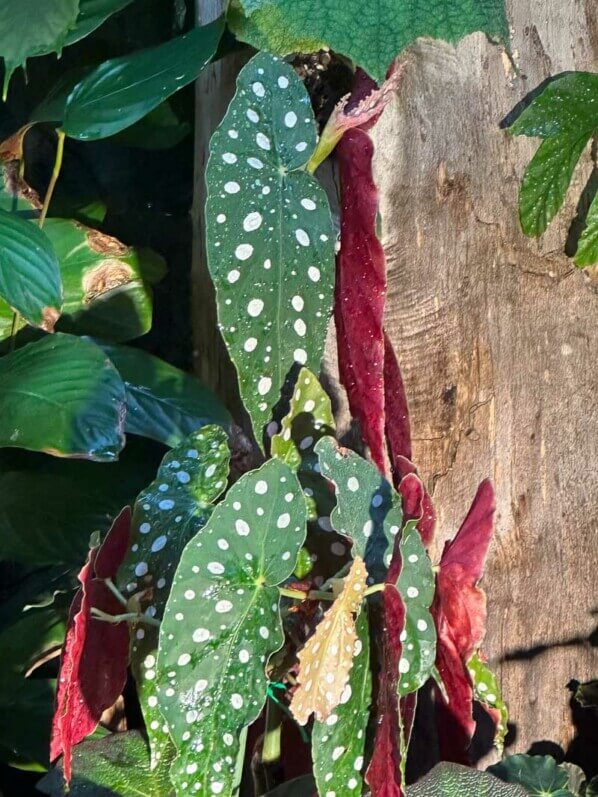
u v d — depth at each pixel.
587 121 0.58
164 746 0.48
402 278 0.56
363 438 0.49
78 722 0.43
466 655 0.50
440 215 0.57
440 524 0.59
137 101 0.49
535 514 0.62
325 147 0.48
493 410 0.60
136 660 0.43
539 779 0.58
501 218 0.59
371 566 0.44
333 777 0.42
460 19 0.46
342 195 0.49
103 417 0.49
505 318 0.60
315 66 0.53
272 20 0.46
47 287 0.51
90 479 0.61
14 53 0.43
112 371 0.50
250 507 0.40
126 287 0.62
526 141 0.59
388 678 0.42
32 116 0.56
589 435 0.63
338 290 0.49
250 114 0.44
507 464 0.61
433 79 0.56
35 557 0.60
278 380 0.46
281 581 0.41
